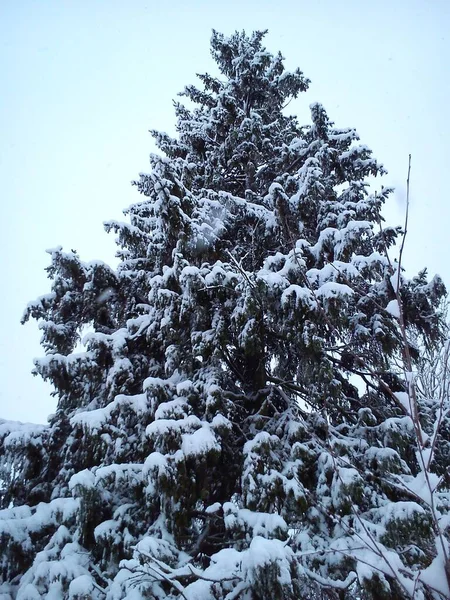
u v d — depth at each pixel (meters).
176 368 6.09
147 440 5.11
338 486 4.59
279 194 6.66
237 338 6.04
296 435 5.36
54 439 6.32
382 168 8.40
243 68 10.16
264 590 3.29
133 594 3.82
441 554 2.53
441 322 6.77
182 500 4.65
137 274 7.21
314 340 5.43
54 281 6.86
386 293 6.70
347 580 3.94
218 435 5.11
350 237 6.39
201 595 3.51
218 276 5.86
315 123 8.72
